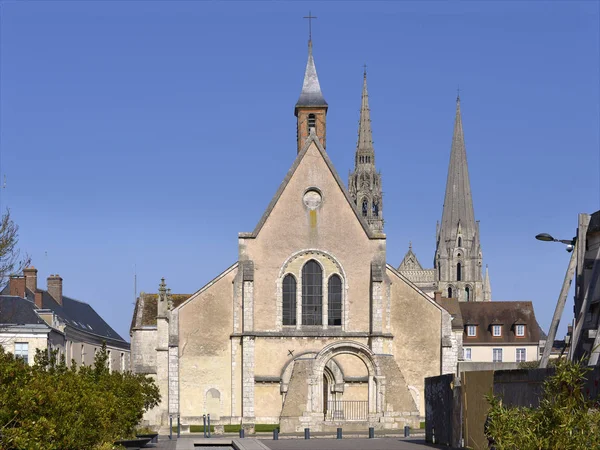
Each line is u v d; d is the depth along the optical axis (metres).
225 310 61.62
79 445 29.06
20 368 25.53
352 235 63.34
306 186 63.69
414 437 49.41
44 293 81.06
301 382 56.56
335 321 62.66
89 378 39.59
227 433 57.44
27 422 22.89
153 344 72.00
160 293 63.12
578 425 17.09
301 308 62.38
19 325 62.66
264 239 62.78
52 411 26.47
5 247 40.06
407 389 58.34
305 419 55.91
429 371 62.06
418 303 62.66
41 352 36.81
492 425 17.97
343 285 62.69
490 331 108.06
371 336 61.78
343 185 63.88
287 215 63.31
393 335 62.19
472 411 32.00
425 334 62.38
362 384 59.88
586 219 30.27
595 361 25.36
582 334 28.55
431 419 40.75
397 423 57.50
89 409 30.14
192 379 60.75
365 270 63.03
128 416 39.94
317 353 58.19
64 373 36.28
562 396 17.50
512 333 107.81
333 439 48.38
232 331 61.41
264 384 60.75
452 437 36.09
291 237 63.00
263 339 61.38
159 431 57.91
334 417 59.03
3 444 21.91
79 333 80.12
